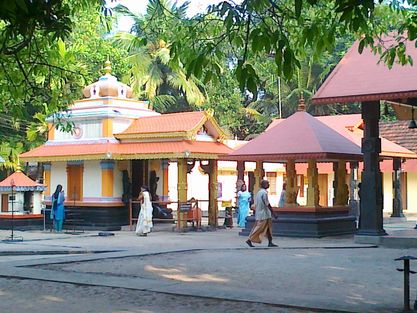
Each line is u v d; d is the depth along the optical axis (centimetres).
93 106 2705
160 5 1131
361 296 1029
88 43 3400
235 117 4788
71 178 2750
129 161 2708
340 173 2397
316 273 1290
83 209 2694
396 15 1148
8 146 3544
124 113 2712
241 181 2769
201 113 2628
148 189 2606
